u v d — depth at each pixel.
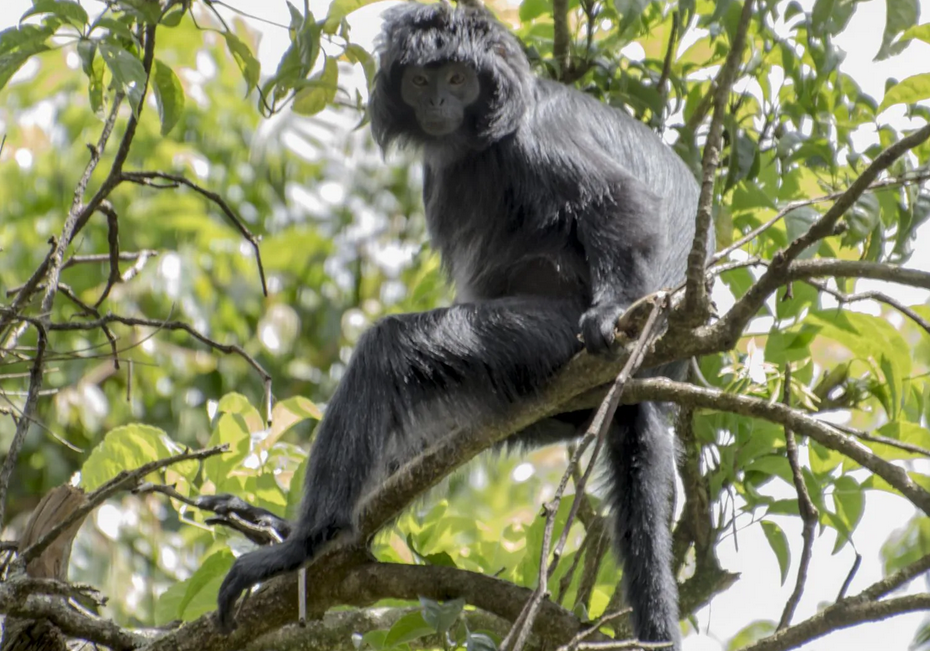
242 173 16.52
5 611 6.71
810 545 6.80
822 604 9.96
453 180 9.55
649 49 10.60
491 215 9.34
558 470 14.93
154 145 15.83
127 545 14.38
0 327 7.29
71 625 7.40
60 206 15.38
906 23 8.33
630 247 8.54
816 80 9.51
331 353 16.97
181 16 8.03
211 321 16.08
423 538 9.59
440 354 8.32
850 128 9.74
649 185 9.26
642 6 8.66
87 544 13.77
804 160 9.61
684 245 9.32
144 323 7.35
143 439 9.28
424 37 9.04
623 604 8.44
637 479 8.65
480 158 9.27
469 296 9.62
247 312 16.58
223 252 16.08
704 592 9.15
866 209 8.62
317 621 8.22
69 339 15.20
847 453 6.63
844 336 8.91
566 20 10.04
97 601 6.88
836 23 8.56
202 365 15.79
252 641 7.79
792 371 9.20
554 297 9.11
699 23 10.13
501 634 8.02
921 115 9.44
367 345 8.30
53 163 15.50
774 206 9.10
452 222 9.70
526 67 9.23
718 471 9.07
